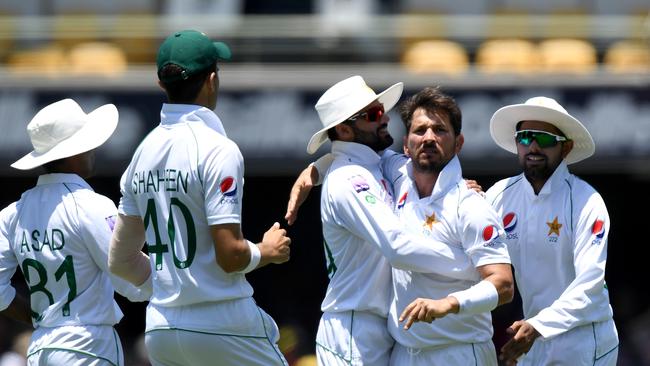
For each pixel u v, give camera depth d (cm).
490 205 1878
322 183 2020
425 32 4891
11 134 4569
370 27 4859
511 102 4597
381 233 1812
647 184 5719
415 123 1862
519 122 2041
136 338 5519
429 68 4822
